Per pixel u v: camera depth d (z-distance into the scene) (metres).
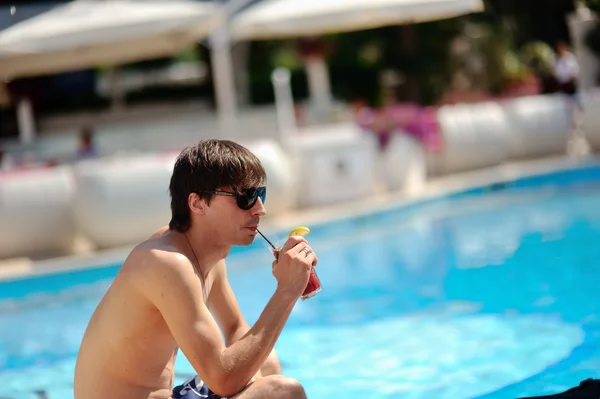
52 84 19.03
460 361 4.83
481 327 5.55
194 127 14.14
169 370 3.10
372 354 5.18
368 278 7.54
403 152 11.98
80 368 3.10
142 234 9.40
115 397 3.01
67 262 8.53
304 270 2.99
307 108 15.22
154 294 2.89
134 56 14.80
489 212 10.63
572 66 15.55
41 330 6.72
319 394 4.50
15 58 12.86
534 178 12.16
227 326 3.46
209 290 3.26
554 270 7.09
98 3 12.65
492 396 4.16
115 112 18.27
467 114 13.46
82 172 9.39
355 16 13.31
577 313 5.66
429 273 7.50
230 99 14.53
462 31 19.64
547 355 4.76
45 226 9.34
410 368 4.80
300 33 14.53
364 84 20.94
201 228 3.01
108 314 3.01
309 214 10.52
